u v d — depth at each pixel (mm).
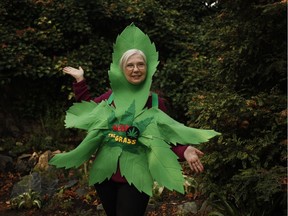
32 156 5027
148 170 2053
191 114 3674
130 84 2201
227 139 3086
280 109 3113
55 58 6008
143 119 2098
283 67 3213
